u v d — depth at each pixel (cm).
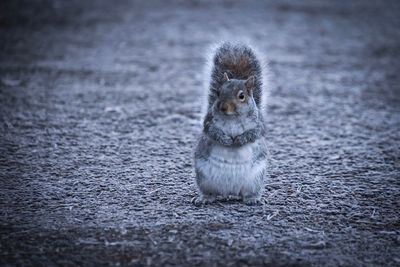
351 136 2072
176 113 2312
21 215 1348
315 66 3244
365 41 3972
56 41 3634
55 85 2647
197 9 5069
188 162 1755
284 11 5081
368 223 1358
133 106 2386
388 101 2566
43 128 2047
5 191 1492
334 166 1756
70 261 1138
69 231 1267
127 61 3225
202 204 1426
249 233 1277
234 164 1337
